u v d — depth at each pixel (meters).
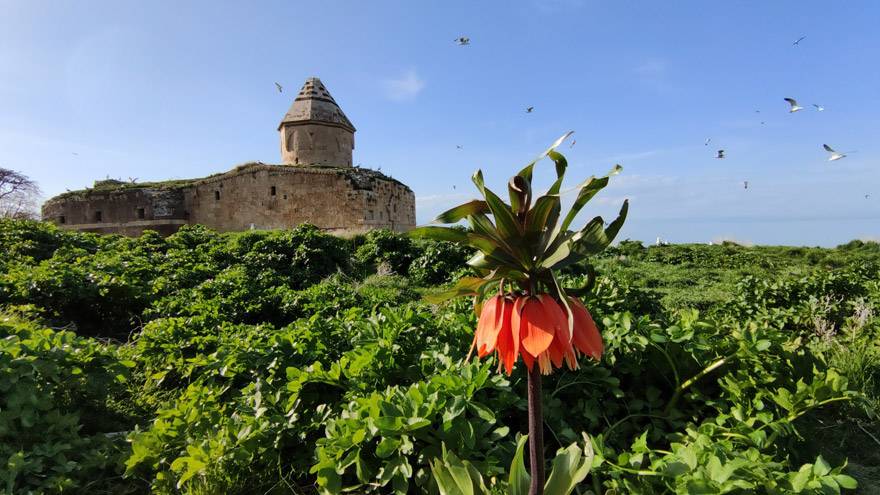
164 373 3.87
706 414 2.66
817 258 16.88
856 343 4.12
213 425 2.69
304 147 31.69
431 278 11.54
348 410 2.41
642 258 17.17
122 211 29.31
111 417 3.32
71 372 3.09
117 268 7.68
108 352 3.39
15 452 2.32
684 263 15.48
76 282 6.09
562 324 1.13
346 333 3.68
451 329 3.22
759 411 2.35
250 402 2.68
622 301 4.03
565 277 5.39
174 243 13.53
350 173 28.17
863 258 16.11
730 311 5.93
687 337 2.69
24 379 2.65
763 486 1.76
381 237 14.06
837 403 3.04
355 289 9.40
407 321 3.28
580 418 2.60
